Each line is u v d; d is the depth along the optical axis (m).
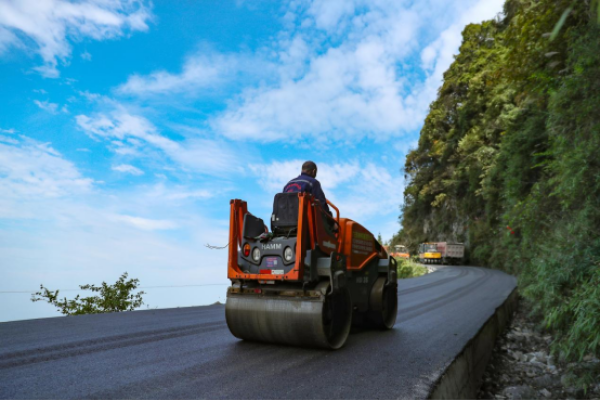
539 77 9.52
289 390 3.25
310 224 4.86
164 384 3.40
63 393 3.16
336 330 4.93
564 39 9.81
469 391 4.23
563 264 6.02
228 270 5.19
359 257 5.98
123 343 5.11
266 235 5.11
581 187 6.65
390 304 6.61
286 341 4.83
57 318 7.29
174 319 7.30
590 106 7.47
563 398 4.52
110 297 9.61
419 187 67.38
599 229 6.18
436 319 7.35
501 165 22.38
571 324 5.49
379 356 4.46
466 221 52.97
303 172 5.46
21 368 3.88
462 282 18.58
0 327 6.21
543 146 16.48
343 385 3.38
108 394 3.14
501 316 8.39
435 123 63.00
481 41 57.97
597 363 4.88
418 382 3.40
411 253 65.12
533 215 9.99
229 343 5.17
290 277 4.68
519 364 5.84
